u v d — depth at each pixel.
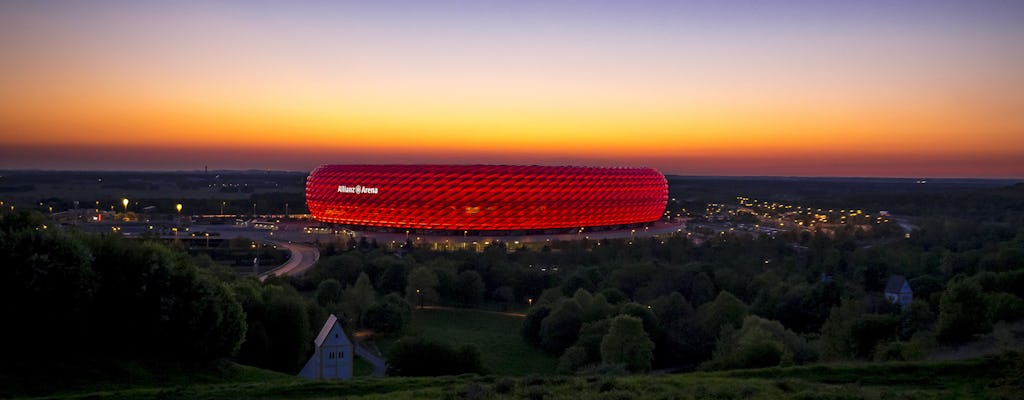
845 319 86.31
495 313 142.62
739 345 73.75
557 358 105.50
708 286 135.38
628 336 82.69
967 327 68.88
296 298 90.69
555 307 112.12
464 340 116.19
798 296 114.94
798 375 47.25
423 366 72.50
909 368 46.69
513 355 107.00
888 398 39.31
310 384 46.31
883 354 63.00
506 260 186.88
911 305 96.25
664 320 109.88
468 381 46.84
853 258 170.38
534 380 44.06
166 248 66.31
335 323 73.56
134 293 58.25
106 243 59.72
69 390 47.72
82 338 55.25
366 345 108.88
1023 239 186.25
